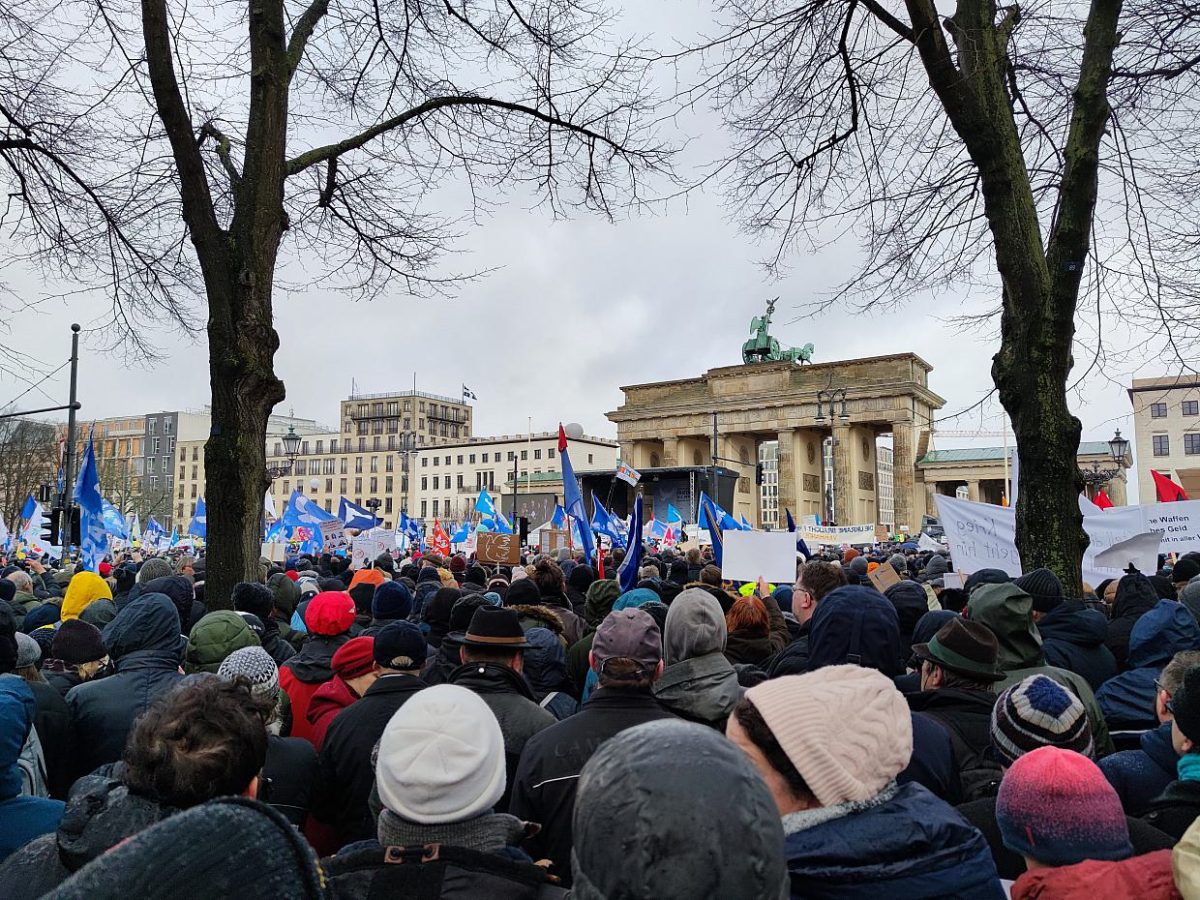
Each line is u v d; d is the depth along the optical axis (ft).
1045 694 9.98
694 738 4.50
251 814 3.71
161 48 26.99
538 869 7.86
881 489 510.99
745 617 20.02
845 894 6.78
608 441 449.48
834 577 19.90
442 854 7.68
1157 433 268.82
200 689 8.50
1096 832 7.34
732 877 3.98
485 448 435.53
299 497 90.84
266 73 28.84
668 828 4.00
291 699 16.53
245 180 28.66
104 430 520.42
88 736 13.99
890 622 13.61
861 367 299.99
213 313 27.81
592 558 42.09
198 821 3.54
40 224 40.98
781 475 311.47
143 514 368.07
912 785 7.99
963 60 25.55
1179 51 30.35
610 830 4.14
